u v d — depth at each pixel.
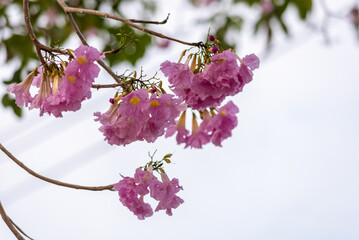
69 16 2.52
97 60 2.42
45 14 3.60
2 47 3.51
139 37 3.63
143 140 2.46
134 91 2.41
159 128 2.44
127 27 3.62
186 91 2.44
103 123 2.46
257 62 2.45
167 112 2.42
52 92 2.44
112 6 3.66
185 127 2.55
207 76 2.41
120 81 2.52
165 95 2.42
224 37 3.75
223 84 2.40
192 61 2.44
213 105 2.45
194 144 2.54
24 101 2.50
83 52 2.40
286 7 3.74
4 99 3.40
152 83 2.48
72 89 2.41
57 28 3.62
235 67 2.41
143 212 2.52
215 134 2.50
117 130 2.45
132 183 2.50
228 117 2.50
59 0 2.53
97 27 3.62
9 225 2.43
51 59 2.46
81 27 3.61
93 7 3.64
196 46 2.44
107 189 2.51
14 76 3.47
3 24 3.54
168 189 2.52
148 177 2.50
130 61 3.64
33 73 2.51
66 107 2.43
